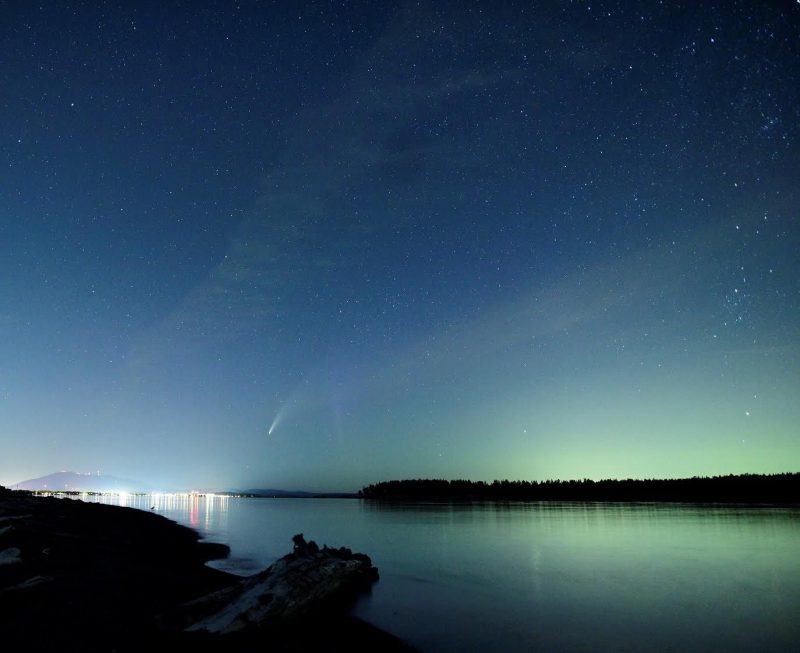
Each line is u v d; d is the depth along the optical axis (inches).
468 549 1441.9
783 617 695.1
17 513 1302.9
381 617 672.4
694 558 1238.3
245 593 613.0
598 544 1537.9
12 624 478.0
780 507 3742.6
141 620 532.7
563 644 579.8
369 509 4429.1
